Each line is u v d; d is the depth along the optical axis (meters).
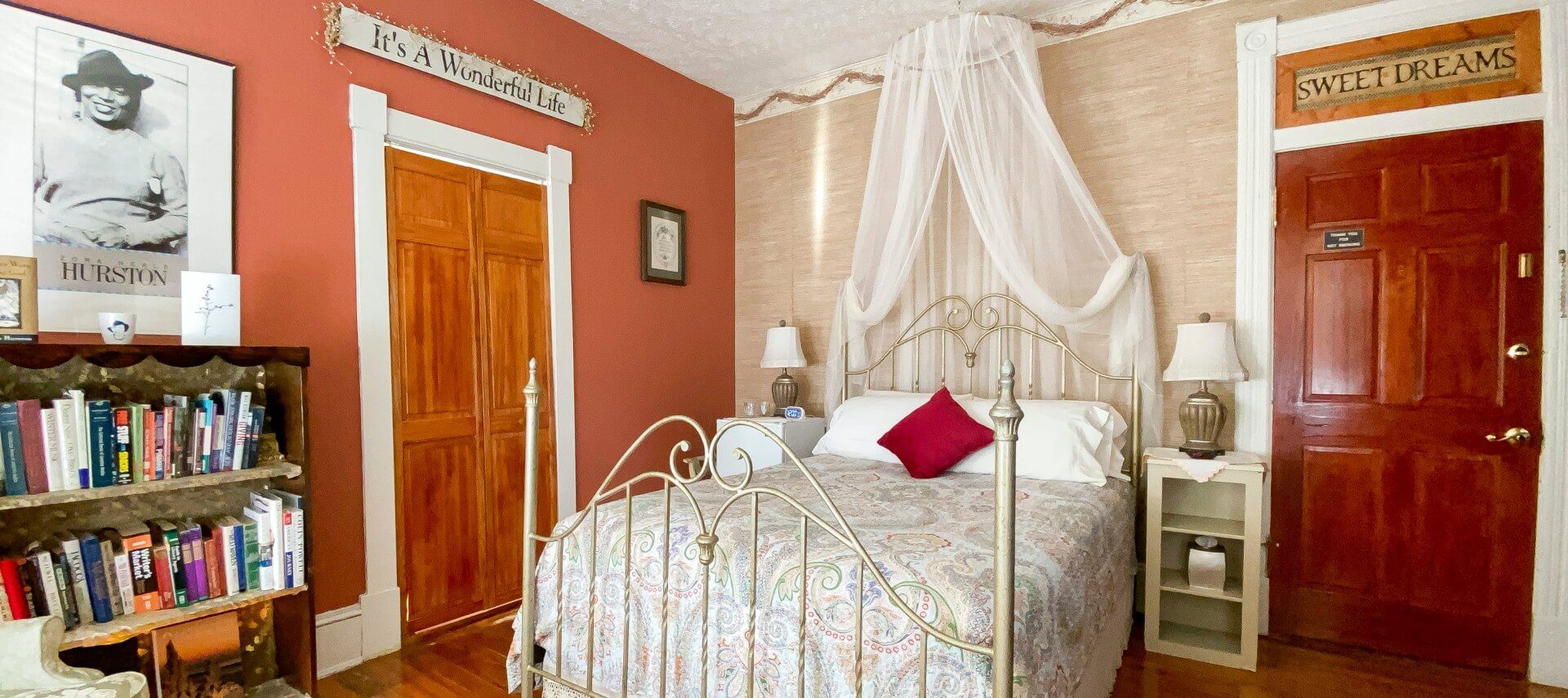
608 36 3.46
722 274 4.21
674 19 3.28
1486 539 2.44
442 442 2.80
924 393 3.44
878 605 1.49
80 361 1.97
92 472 1.76
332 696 2.25
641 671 1.83
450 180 2.84
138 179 2.03
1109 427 2.85
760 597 1.64
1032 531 1.89
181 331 2.05
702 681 1.59
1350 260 2.62
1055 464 2.63
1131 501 2.74
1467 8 2.43
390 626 2.59
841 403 3.62
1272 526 2.77
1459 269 2.46
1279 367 2.74
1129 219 3.04
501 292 3.03
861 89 3.79
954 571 1.52
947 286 3.42
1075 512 2.12
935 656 1.41
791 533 1.79
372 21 2.53
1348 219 2.62
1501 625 2.43
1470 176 2.44
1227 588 2.66
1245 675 2.44
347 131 2.50
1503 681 2.38
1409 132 2.52
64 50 1.91
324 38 2.44
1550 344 2.33
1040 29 3.25
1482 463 2.44
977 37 2.80
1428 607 2.53
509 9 3.01
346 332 2.49
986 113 2.87
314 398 2.40
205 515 2.20
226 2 2.21
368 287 2.54
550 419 3.21
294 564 2.12
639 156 3.66
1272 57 2.72
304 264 2.38
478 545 2.93
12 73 1.83
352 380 2.50
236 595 2.02
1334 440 2.66
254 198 2.26
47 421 1.71
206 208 2.15
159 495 2.11
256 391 2.29
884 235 3.26
